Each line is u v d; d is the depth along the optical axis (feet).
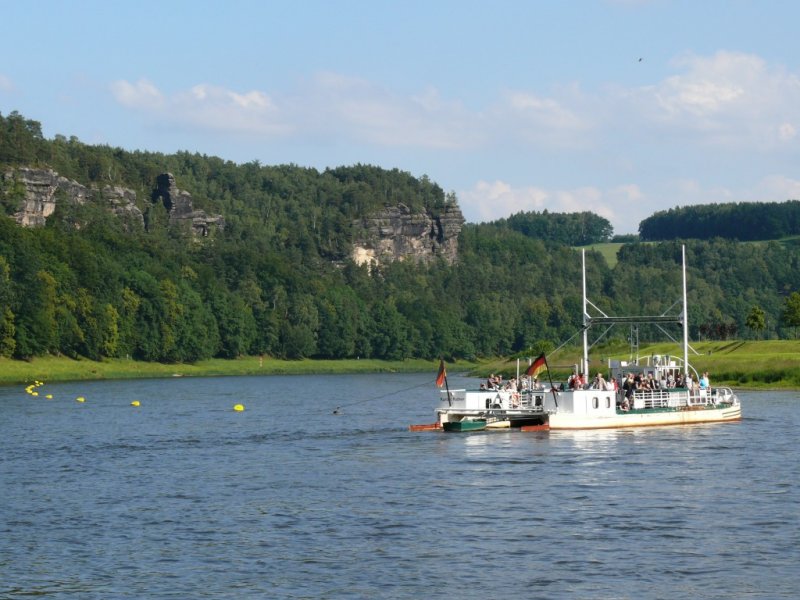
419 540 295.48
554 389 553.23
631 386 577.43
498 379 599.98
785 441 500.33
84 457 474.08
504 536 299.17
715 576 259.19
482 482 385.29
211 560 276.21
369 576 260.62
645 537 296.71
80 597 246.06
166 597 245.86
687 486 372.99
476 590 249.34
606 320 605.31
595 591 248.32
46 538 301.22
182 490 378.32
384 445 504.02
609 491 363.97
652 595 245.45
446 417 567.59
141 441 540.93
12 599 244.83
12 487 388.37
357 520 321.73
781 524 311.47
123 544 294.05
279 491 373.61
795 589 249.14
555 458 444.55
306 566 269.85
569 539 294.87
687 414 581.53
